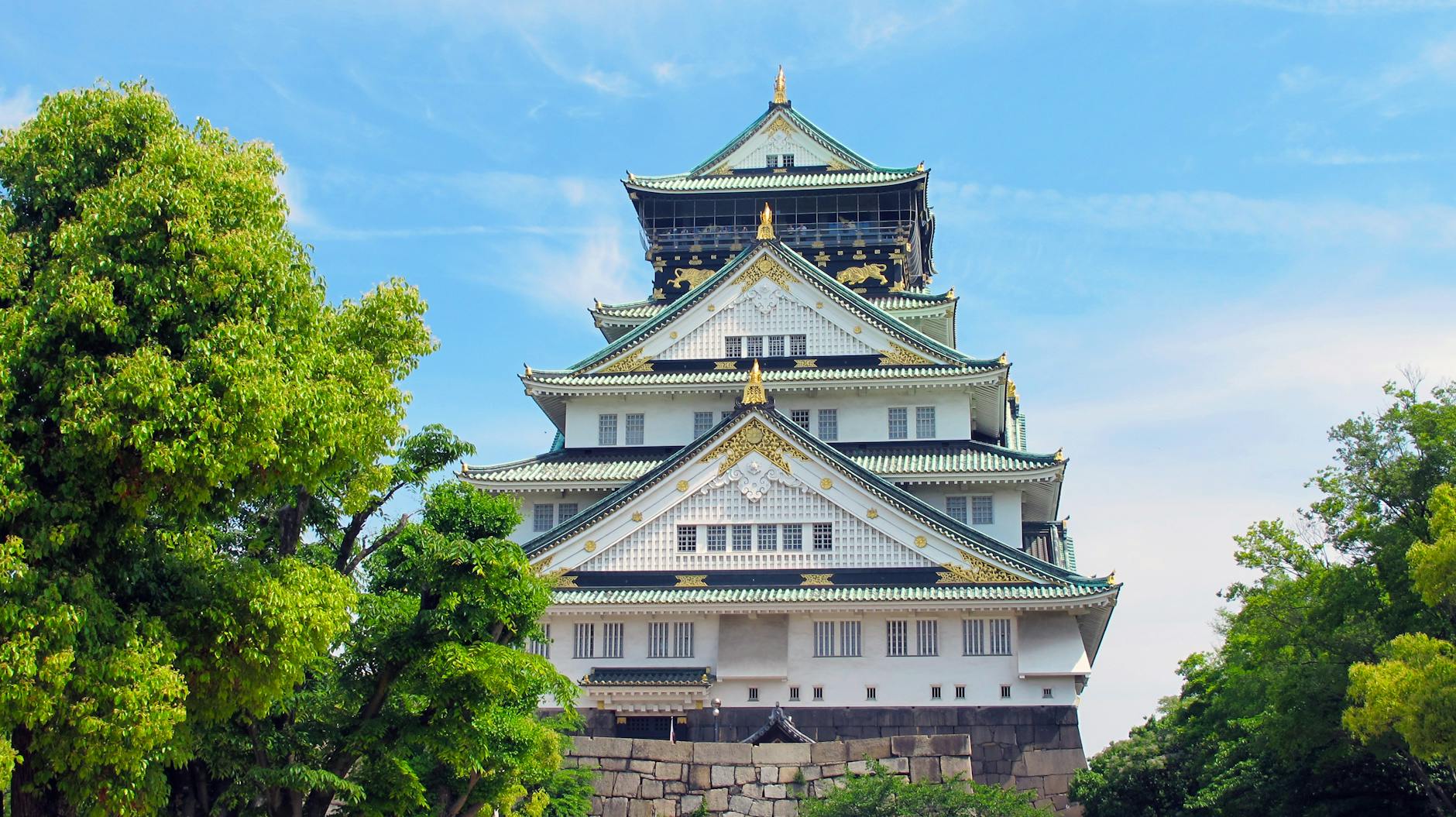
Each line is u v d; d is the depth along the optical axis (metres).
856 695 52.03
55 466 23.34
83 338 23.47
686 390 61.72
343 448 26.48
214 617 24.86
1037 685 51.41
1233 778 45.09
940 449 60.41
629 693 51.91
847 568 53.69
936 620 52.62
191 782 28.97
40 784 23.92
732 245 74.31
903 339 62.34
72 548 24.09
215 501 26.00
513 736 30.91
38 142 24.88
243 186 25.30
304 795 28.83
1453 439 41.31
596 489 59.94
